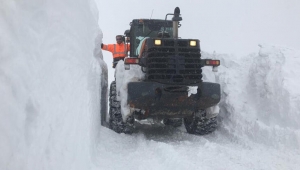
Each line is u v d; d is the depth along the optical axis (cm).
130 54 687
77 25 302
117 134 539
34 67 167
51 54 209
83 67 325
